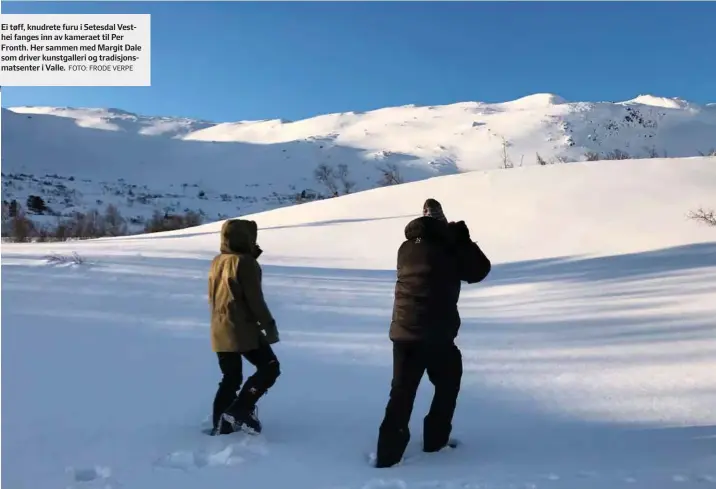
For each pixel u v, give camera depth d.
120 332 6.73
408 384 3.69
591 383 5.30
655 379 5.34
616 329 7.51
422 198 28.20
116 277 10.91
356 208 28.52
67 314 7.50
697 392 4.93
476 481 3.15
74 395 4.50
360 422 4.30
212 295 4.10
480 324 8.23
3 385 4.58
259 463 3.46
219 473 3.29
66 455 3.45
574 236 20.28
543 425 4.29
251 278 3.97
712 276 11.09
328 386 5.16
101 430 3.87
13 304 7.86
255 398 3.99
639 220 21.34
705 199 22.81
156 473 3.26
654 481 3.11
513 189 26.77
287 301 9.80
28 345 5.81
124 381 4.95
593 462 3.48
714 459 3.45
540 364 6.00
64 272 11.17
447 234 3.94
